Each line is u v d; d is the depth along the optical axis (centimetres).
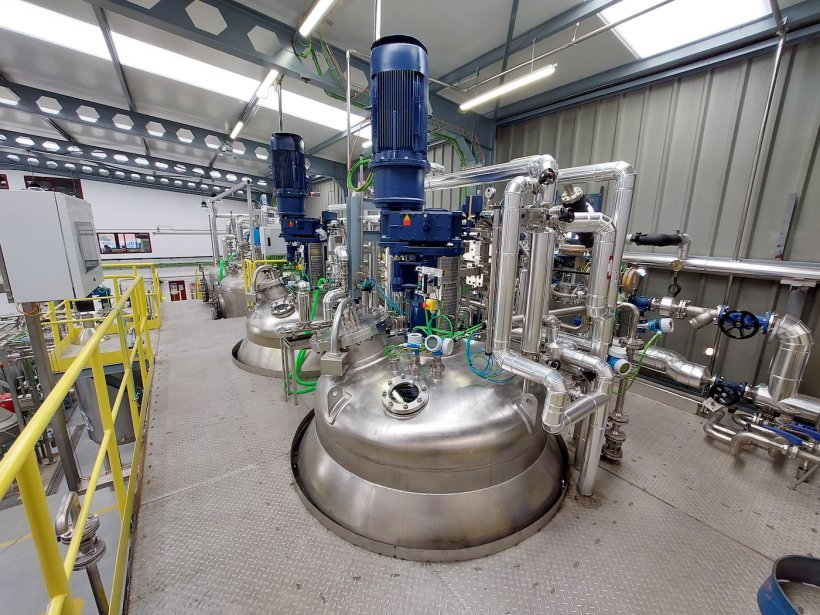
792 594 131
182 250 1163
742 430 217
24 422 435
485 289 217
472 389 161
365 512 150
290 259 409
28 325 175
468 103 354
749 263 258
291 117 539
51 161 861
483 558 143
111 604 114
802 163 250
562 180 189
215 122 586
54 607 77
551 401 142
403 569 138
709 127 288
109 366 399
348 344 181
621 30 287
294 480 183
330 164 746
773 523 162
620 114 342
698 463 205
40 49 384
